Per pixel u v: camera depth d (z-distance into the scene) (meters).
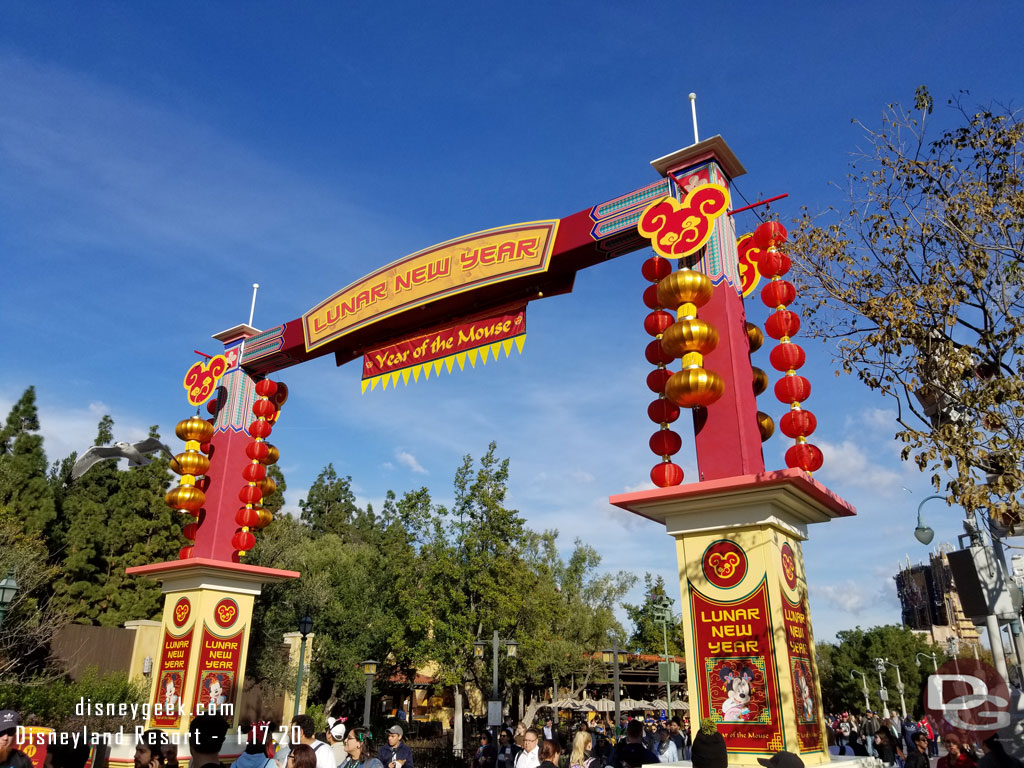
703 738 6.04
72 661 21.03
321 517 59.91
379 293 12.41
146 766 6.45
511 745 15.19
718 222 9.31
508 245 11.02
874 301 11.20
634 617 50.28
